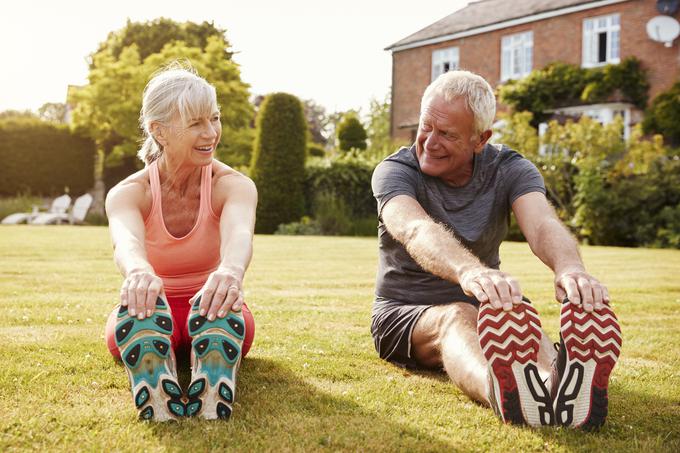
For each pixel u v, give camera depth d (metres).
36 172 22.72
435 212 2.46
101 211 21.48
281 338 3.08
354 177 17.42
